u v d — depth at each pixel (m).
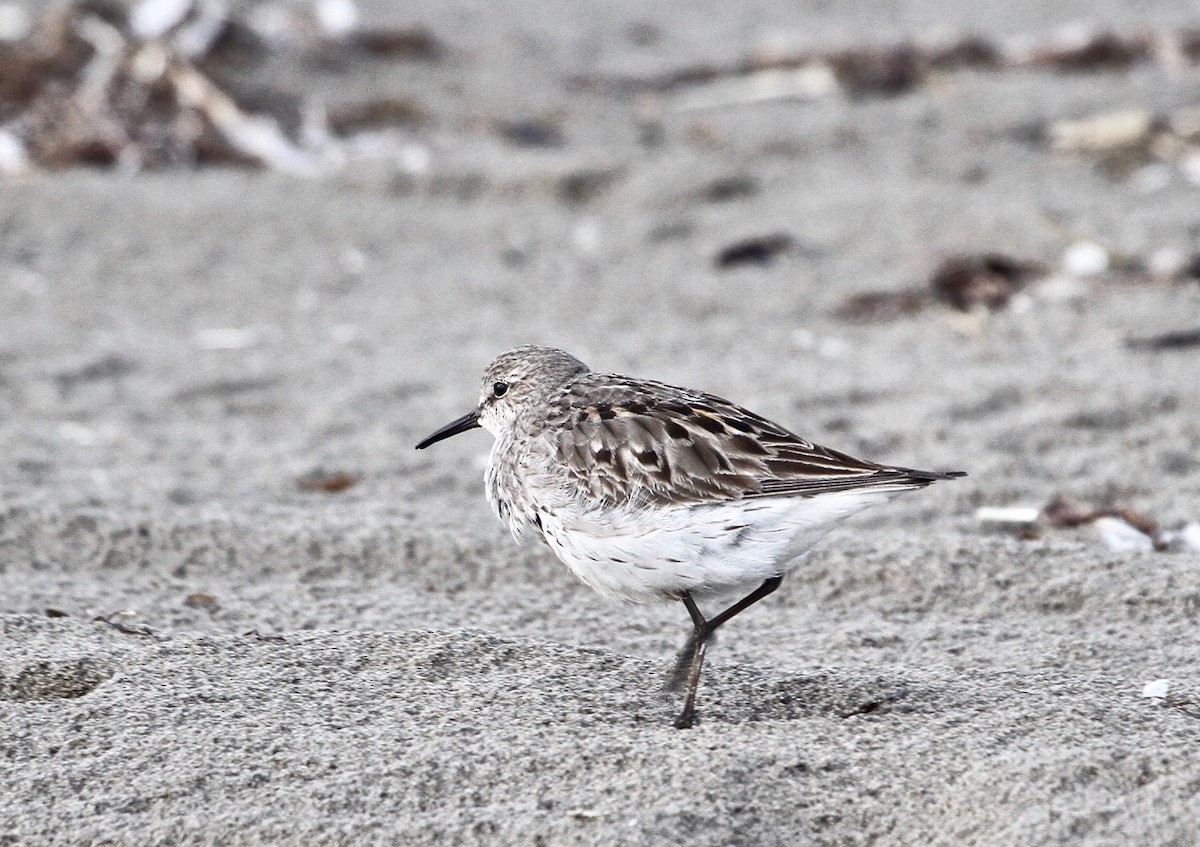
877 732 7.60
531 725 7.64
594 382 8.83
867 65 22.36
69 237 17.69
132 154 19.72
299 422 13.25
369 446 12.63
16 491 11.13
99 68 20.81
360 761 7.29
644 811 6.89
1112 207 17.34
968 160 19.17
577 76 23.11
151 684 8.03
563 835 6.76
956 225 16.98
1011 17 25.86
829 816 6.94
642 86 22.86
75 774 7.21
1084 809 6.82
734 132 20.50
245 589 9.91
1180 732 7.50
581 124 21.14
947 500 11.10
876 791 7.08
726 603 9.65
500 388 9.58
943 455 11.83
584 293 16.16
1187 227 16.47
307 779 7.16
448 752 7.35
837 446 12.05
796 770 7.21
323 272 16.94
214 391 13.93
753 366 13.91
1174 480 11.36
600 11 27.22
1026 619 9.37
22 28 22.39
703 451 7.96
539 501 8.38
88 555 10.34
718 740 7.49
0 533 10.48
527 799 7.02
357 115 20.97
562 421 8.44
